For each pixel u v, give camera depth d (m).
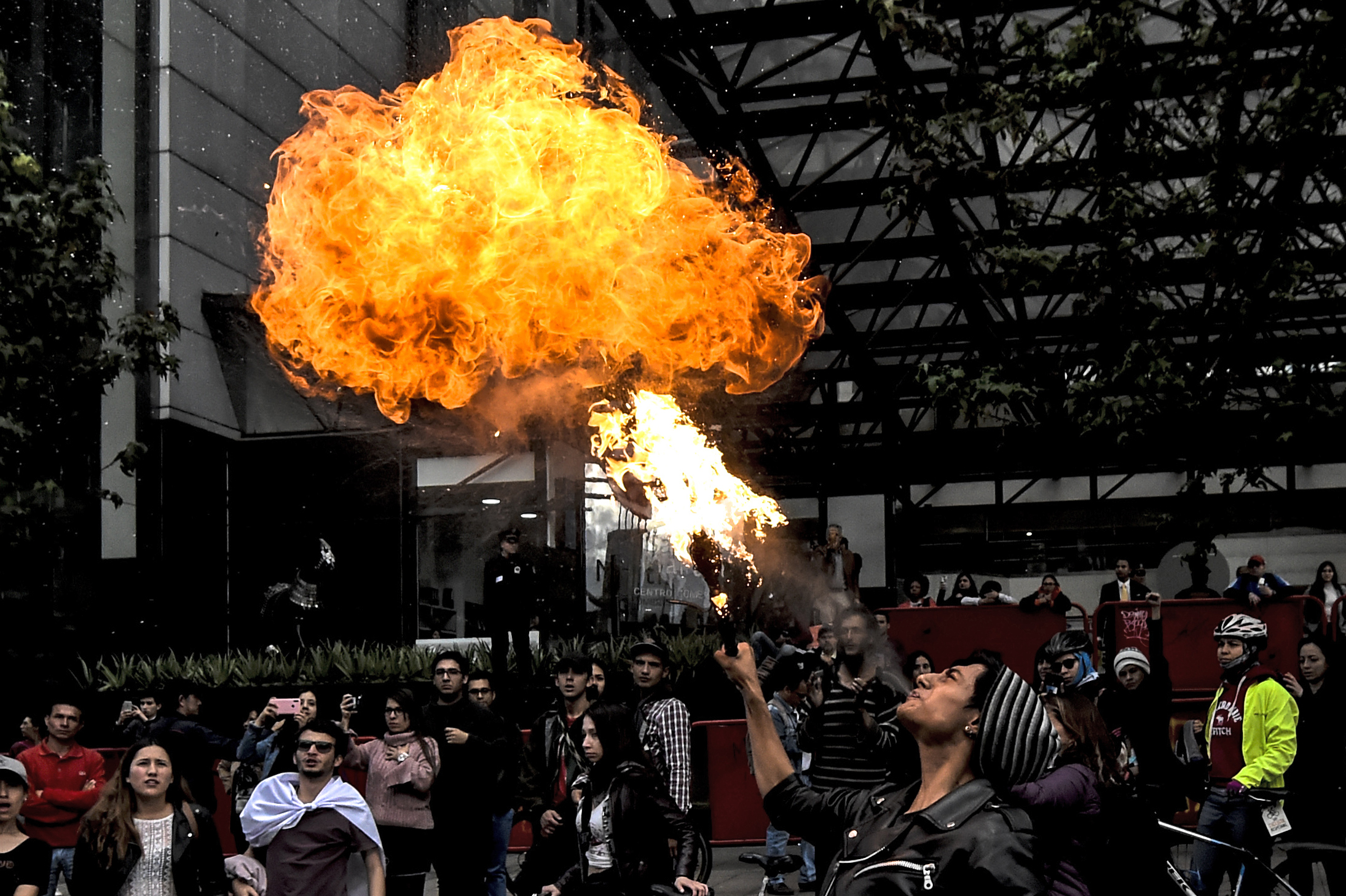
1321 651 8.15
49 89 20.17
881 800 2.98
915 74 15.44
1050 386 12.12
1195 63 10.95
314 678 15.74
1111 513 31.42
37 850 6.21
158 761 5.57
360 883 6.31
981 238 11.92
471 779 8.15
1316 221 10.96
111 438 20.75
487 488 21.53
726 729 13.36
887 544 28.50
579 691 7.55
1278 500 28.69
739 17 15.14
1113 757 4.30
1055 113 13.22
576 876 5.95
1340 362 11.02
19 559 14.03
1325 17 10.14
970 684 2.82
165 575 20.86
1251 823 7.27
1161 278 11.84
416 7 23.67
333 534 21.88
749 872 11.68
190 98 22.22
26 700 16.30
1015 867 2.62
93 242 13.54
